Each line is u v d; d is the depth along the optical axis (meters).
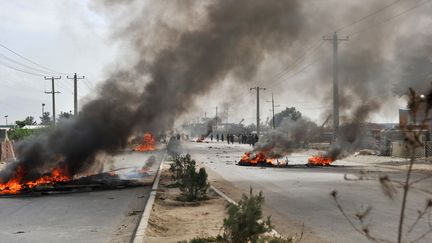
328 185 17.27
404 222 9.54
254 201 6.78
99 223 10.76
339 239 8.06
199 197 14.27
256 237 6.72
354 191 15.18
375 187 16.27
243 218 6.64
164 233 9.06
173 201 13.82
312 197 13.96
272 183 18.42
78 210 12.98
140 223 9.54
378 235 8.32
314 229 9.02
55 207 13.68
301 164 29.58
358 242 7.80
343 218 10.24
